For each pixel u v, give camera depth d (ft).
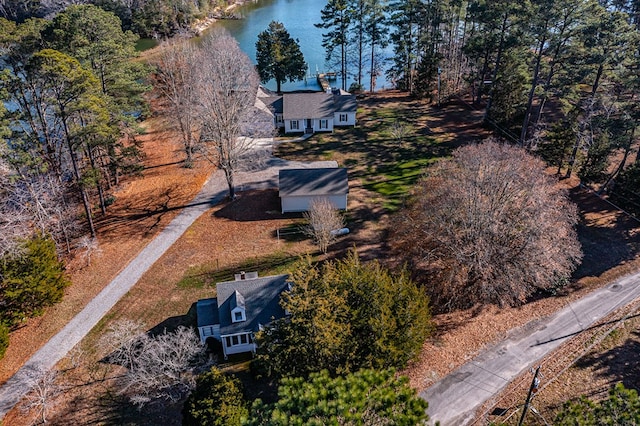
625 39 126.52
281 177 140.36
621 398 54.13
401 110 208.44
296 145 180.86
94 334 101.14
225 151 140.97
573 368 85.97
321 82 254.06
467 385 84.38
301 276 81.25
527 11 140.36
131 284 114.73
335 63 271.90
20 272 99.71
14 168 108.68
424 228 109.50
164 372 85.05
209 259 122.01
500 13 160.66
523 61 164.55
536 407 78.89
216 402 73.46
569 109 143.54
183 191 152.76
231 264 119.96
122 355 94.53
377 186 150.20
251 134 163.73
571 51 139.54
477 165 100.89
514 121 172.55
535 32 141.38
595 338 91.81
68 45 130.82
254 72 200.23
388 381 59.98
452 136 179.63
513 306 102.47
